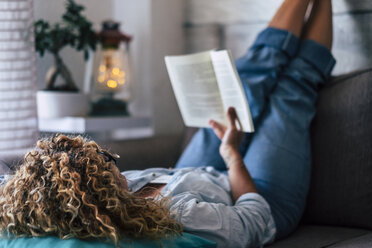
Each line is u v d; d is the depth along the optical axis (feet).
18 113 5.79
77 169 2.81
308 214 4.95
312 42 5.53
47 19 7.47
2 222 2.90
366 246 3.72
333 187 4.80
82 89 8.74
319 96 5.29
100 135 8.92
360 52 5.84
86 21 7.79
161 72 8.32
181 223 3.31
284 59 5.49
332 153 4.89
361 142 4.69
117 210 2.80
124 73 8.13
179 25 8.36
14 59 5.75
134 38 8.44
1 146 5.73
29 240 2.79
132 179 4.19
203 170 4.65
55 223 2.72
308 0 5.65
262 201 3.96
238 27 7.32
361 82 4.90
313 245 4.06
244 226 3.60
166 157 6.20
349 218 4.66
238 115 4.49
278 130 5.02
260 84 5.32
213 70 4.49
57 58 7.72
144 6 8.18
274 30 5.59
